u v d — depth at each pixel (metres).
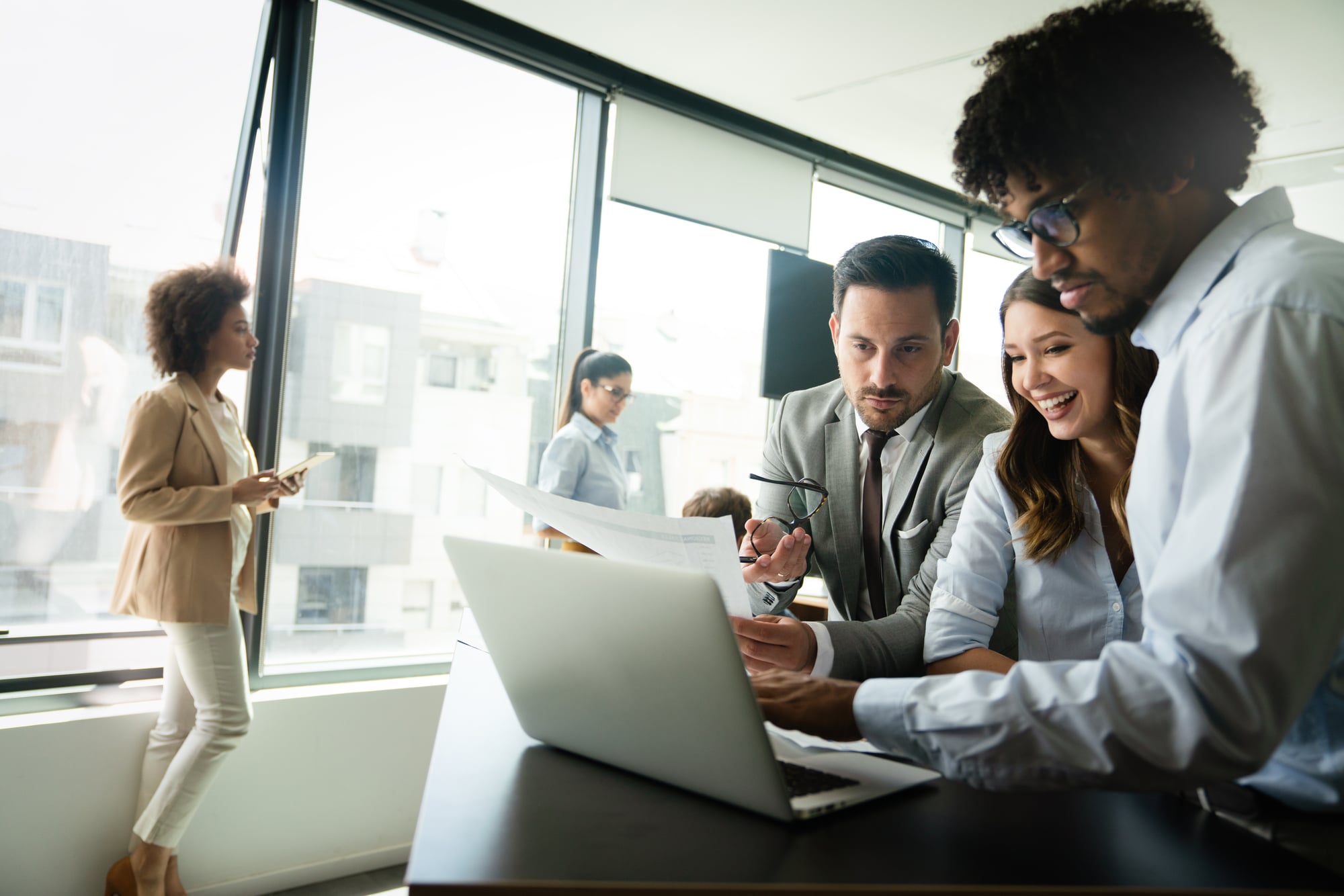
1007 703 0.67
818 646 1.15
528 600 0.79
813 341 3.95
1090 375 1.14
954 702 0.69
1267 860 0.65
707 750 0.72
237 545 2.36
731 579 1.02
